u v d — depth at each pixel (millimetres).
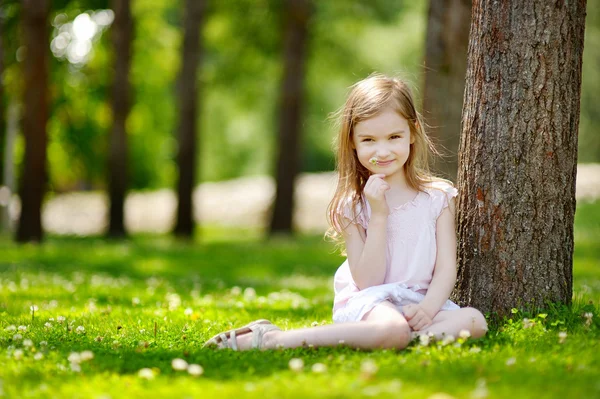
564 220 4805
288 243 18766
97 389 3430
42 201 16547
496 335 4422
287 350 4160
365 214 4820
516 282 4773
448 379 3432
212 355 4113
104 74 23750
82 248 15453
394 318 4223
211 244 18156
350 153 4887
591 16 22156
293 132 20797
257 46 22062
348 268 4922
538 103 4711
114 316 6000
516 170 4750
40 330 5109
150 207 30266
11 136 21844
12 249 14531
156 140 30469
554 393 3223
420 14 24094
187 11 19453
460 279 4996
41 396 3350
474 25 4961
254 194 31297
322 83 25547
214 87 23344
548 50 4688
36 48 15938
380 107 4676
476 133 4891
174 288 8984
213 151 44562
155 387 3443
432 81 10133
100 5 21766
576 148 4848
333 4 21688
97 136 25781
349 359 3896
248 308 6805
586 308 4773
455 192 4855
